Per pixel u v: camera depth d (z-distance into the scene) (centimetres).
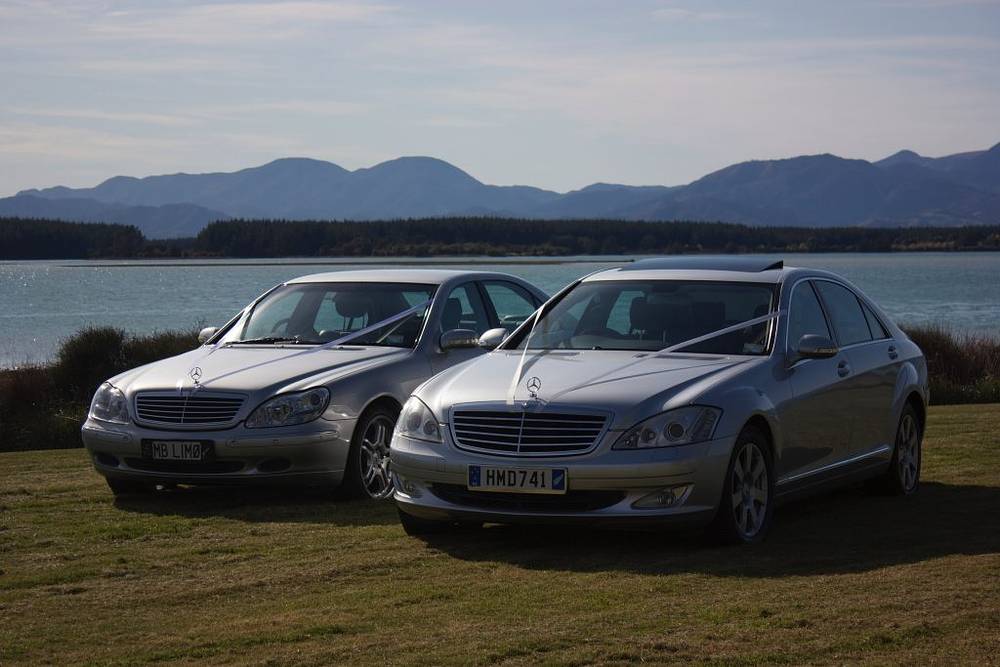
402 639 525
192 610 595
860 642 504
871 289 8994
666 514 685
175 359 1005
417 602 595
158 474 914
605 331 817
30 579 663
